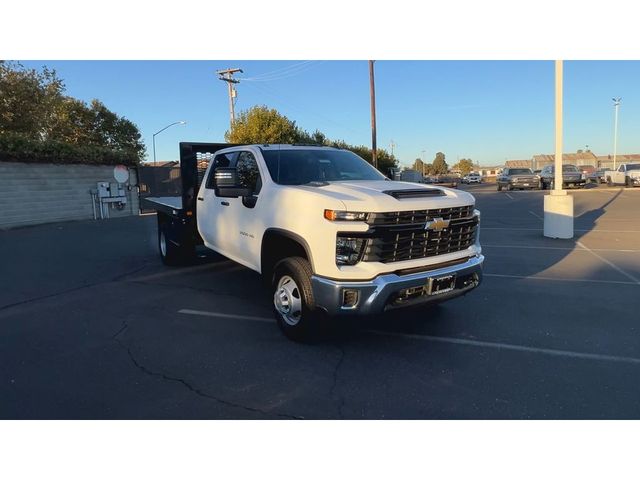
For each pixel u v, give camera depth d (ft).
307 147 18.83
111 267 28.04
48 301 20.33
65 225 56.90
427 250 13.84
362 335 15.60
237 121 108.78
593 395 11.38
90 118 155.94
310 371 12.88
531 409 10.78
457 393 11.57
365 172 18.52
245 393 11.66
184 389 11.88
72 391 11.78
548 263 27.37
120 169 66.44
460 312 17.97
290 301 14.80
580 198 73.00
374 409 10.86
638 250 31.04
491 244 34.91
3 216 56.34
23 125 73.72
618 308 18.29
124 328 16.60
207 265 28.17
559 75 36.04
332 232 12.75
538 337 15.29
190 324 16.97
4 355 14.19
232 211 18.49
